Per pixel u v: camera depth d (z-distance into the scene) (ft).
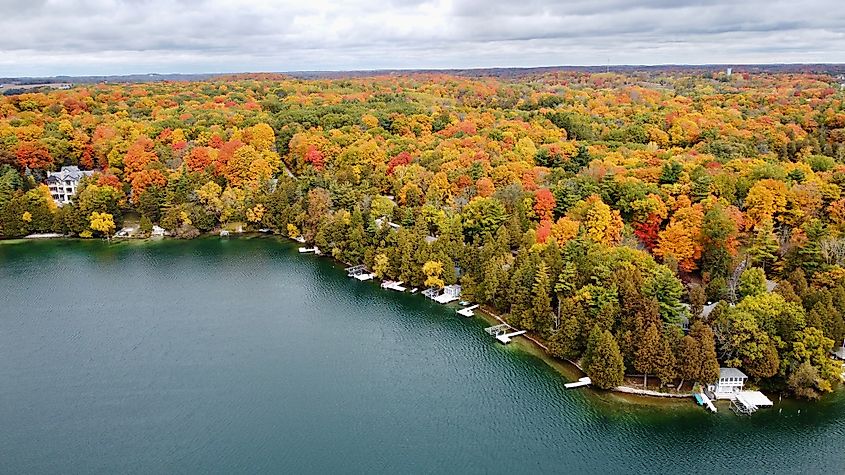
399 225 647.56
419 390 394.52
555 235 524.52
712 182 563.89
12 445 341.62
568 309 411.75
